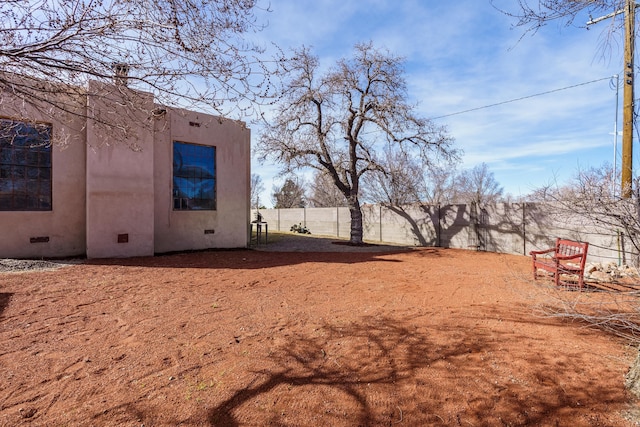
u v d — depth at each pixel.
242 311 4.94
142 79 3.03
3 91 2.98
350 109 16.11
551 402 2.58
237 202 13.35
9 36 2.57
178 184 11.82
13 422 2.28
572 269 6.24
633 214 3.54
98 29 2.62
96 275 7.26
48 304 5.07
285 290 6.36
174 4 2.85
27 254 8.96
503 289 6.50
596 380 2.88
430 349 3.57
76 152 9.67
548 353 3.43
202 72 3.17
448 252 13.42
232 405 2.52
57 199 9.39
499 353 3.45
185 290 6.18
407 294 6.10
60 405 2.49
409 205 17.58
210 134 12.48
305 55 14.16
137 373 2.99
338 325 4.35
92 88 3.45
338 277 7.79
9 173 8.78
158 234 11.21
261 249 13.91
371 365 3.21
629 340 3.73
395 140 15.64
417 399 2.63
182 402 2.55
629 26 3.54
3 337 3.77
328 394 2.70
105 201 9.58
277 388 2.78
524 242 12.40
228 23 3.14
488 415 2.43
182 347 3.58
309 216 24.33
